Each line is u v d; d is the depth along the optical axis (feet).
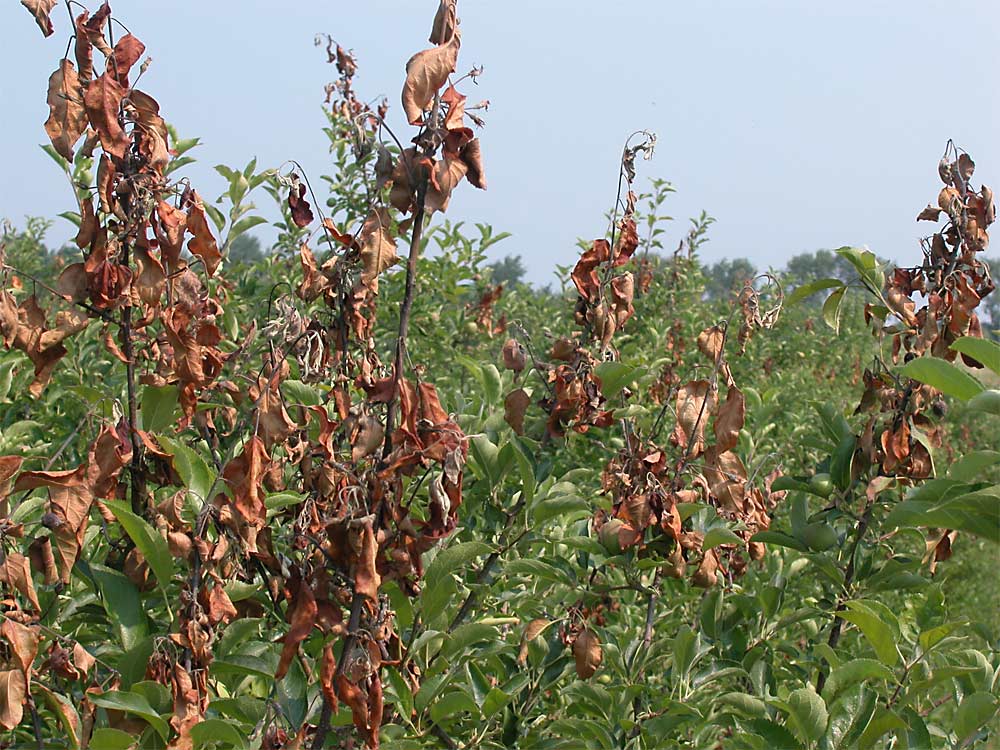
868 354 40.65
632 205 9.91
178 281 8.17
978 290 9.71
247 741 7.29
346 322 8.29
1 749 7.04
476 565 10.60
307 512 6.94
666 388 15.24
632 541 9.51
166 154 8.00
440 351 20.26
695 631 9.74
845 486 9.89
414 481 9.40
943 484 7.88
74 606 7.98
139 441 8.13
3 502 6.77
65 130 7.73
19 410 13.76
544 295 27.96
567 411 9.84
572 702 10.45
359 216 17.72
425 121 6.67
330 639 7.55
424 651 8.82
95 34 7.79
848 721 8.17
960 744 8.88
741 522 10.16
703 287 29.14
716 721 9.68
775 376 30.78
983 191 9.57
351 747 6.91
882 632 8.44
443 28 6.69
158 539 7.31
